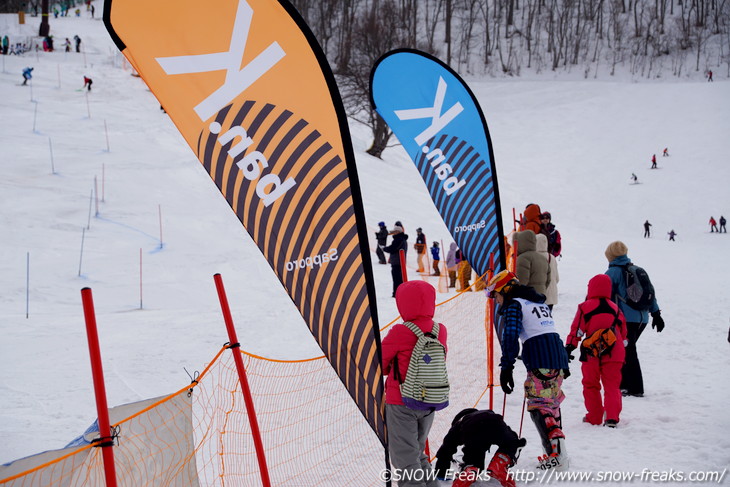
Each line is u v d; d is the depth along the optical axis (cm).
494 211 641
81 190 2464
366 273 388
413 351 426
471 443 453
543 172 6556
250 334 1086
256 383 688
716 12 11781
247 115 384
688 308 1261
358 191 382
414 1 11319
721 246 3256
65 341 1022
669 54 11175
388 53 608
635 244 3328
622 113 8012
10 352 935
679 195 5750
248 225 385
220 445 518
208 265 1903
